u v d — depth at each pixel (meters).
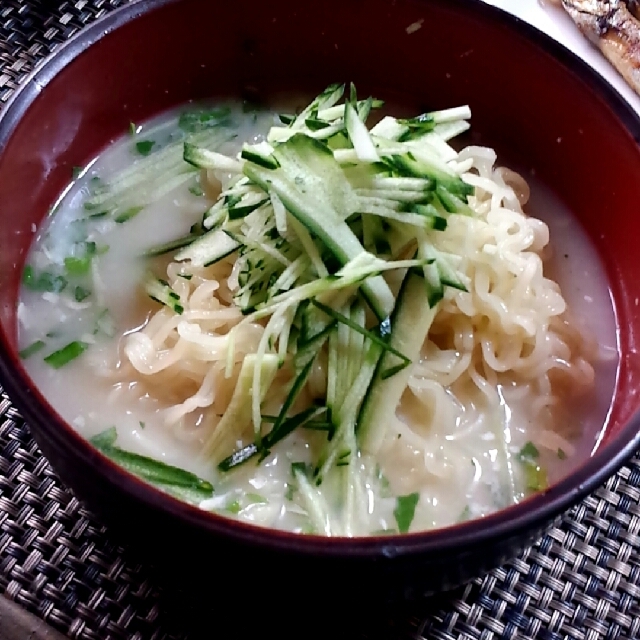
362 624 0.18
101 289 0.22
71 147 0.23
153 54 0.24
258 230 0.21
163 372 0.20
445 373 0.21
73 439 0.15
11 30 0.28
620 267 0.23
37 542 0.20
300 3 0.24
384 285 0.20
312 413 0.20
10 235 0.21
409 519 0.19
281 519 0.19
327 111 0.23
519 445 0.21
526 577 0.20
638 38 0.32
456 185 0.21
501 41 0.24
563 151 0.24
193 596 0.19
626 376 0.22
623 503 0.21
